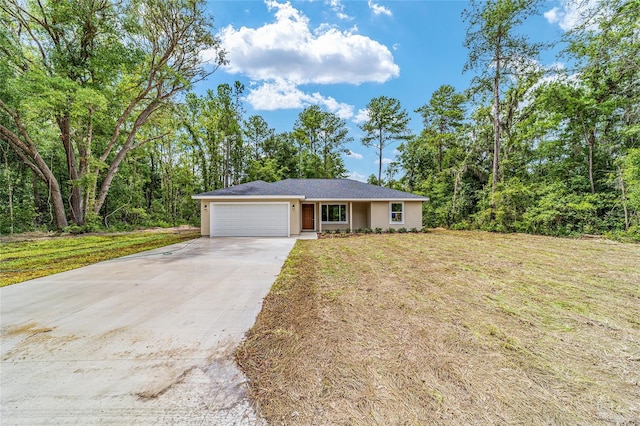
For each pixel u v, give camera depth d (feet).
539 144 53.42
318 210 57.31
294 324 11.84
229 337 10.67
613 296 15.47
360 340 10.43
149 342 10.29
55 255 29.30
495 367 8.69
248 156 109.29
